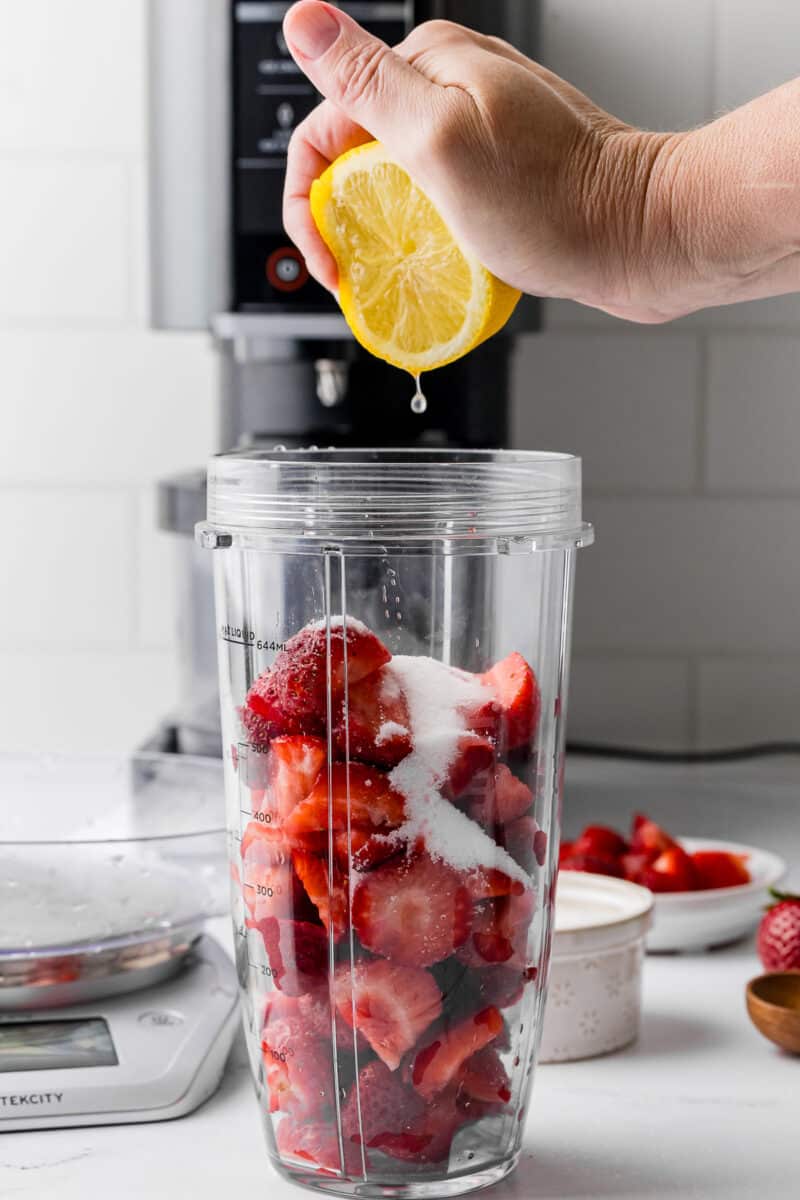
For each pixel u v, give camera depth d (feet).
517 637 1.81
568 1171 1.88
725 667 4.37
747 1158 1.92
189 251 3.42
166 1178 1.83
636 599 4.37
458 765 1.71
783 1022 2.19
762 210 1.87
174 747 3.75
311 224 2.18
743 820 3.56
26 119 4.37
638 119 4.09
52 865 2.41
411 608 1.76
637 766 4.15
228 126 3.35
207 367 4.45
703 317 4.26
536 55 3.47
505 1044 1.81
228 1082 2.15
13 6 4.34
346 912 1.71
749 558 4.34
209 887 2.40
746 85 4.06
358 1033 1.73
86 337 4.44
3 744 4.54
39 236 4.41
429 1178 1.78
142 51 4.37
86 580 4.52
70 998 2.25
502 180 1.86
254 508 1.75
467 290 1.97
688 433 4.30
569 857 2.89
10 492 4.49
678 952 2.74
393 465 1.72
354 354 3.47
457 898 1.72
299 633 1.73
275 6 3.32
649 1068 2.22
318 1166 1.79
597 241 1.93
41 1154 1.90
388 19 3.26
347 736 1.69
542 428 4.32
